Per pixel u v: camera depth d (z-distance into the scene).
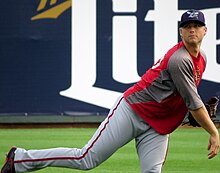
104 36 45.50
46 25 45.41
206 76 45.84
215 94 45.91
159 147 19.50
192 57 18.62
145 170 19.69
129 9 45.50
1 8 45.22
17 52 45.50
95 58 45.56
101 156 19.56
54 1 45.34
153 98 19.11
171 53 18.69
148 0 45.44
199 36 18.33
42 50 45.53
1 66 45.56
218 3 45.72
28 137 40.25
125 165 29.52
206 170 28.48
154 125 19.33
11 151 20.05
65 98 45.88
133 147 35.53
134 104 19.30
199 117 18.69
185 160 31.22
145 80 19.30
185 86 18.42
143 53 45.56
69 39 45.44
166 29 45.59
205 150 34.75
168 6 45.50
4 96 45.81
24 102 45.94
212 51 45.78
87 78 45.66
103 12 45.41
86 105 45.91
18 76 45.69
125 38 45.53
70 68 45.66
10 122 46.00
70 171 27.59
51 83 45.78
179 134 42.16
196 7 45.62
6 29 45.34
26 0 45.28
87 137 40.19
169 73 18.69
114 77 45.62
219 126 46.25
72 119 45.94
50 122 46.09
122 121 19.36
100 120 45.88
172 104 19.12
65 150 19.62
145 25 45.53
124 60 45.56
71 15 45.41
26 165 19.84
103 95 45.72
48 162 19.72
